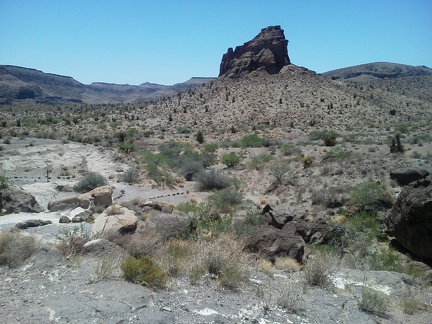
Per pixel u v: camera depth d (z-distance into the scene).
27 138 56.06
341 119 101.25
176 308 5.83
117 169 39.50
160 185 32.56
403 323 6.77
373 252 14.23
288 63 162.62
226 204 22.11
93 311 5.30
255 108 117.81
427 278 11.29
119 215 12.11
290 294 6.91
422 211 13.47
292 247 10.57
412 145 42.03
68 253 7.86
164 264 7.60
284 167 31.25
